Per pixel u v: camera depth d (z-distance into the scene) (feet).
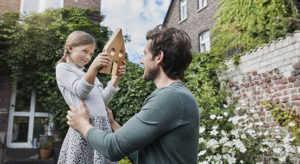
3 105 16.65
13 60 16.97
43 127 17.87
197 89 16.07
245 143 9.57
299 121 10.67
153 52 3.34
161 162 2.79
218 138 10.34
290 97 11.32
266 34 17.01
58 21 18.26
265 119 12.57
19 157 16.37
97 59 3.60
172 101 2.84
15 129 17.16
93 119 3.94
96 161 3.70
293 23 15.25
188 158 2.88
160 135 2.80
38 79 17.51
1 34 17.04
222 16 23.25
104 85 17.70
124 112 16.25
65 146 3.97
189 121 2.87
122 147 2.73
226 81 15.65
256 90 13.48
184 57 3.29
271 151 9.84
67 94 3.94
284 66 11.82
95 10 20.24
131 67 17.66
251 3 18.69
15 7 18.60
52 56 17.34
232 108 12.94
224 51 20.33
